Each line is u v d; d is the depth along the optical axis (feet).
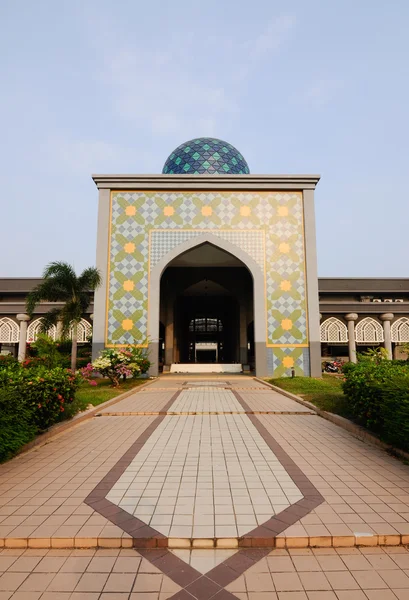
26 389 13.89
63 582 6.28
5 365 21.06
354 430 15.65
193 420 18.29
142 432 15.92
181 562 6.81
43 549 7.28
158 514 8.32
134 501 9.01
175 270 58.54
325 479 10.43
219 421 18.02
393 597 5.89
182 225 41.22
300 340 39.83
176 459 12.21
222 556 7.00
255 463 11.78
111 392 27.22
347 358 56.39
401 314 52.70
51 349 39.65
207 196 41.65
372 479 10.44
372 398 14.35
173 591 6.02
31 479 10.53
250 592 5.99
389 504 8.82
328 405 19.93
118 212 41.39
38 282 54.49
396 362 29.01
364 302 52.24
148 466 11.55
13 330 49.60
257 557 6.95
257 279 40.63
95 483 10.21
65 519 8.12
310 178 41.50
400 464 11.74
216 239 41.04
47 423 15.29
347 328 51.98
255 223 41.45
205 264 56.34
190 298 71.41
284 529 7.61
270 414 19.77
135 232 41.11
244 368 52.95
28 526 7.81
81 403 20.88
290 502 8.92
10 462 12.07
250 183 41.47
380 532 7.47
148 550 7.21
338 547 7.27
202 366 51.65
